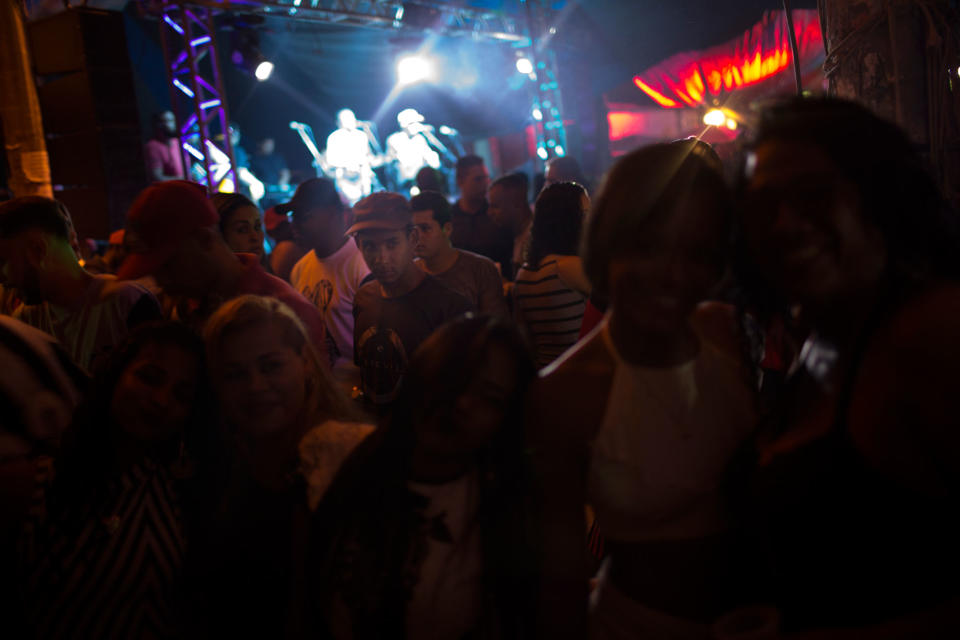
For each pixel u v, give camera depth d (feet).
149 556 4.61
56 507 4.64
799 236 2.94
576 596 3.60
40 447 5.54
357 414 4.96
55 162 23.65
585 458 3.56
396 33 35.60
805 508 3.20
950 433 2.69
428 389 3.61
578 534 3.62
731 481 3.59
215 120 40.63
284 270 14.30
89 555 4.56
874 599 3.01
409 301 9.01
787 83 27.84
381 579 3.78
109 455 4.69
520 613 3.72
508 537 3.65
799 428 3.37
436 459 3.78
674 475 3.50
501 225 16.22
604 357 3.53
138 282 9.04
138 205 7.30
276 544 4.50
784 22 27.25
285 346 4.51
